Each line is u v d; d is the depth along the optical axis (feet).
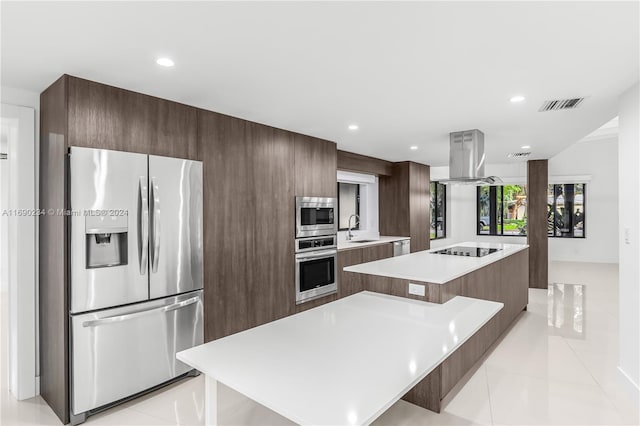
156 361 8.55
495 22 5.47
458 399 8.37
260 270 11.49
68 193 7.32
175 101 9.22
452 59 6.86
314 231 13.71
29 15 5.17
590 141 28.37
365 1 4.90
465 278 9.46
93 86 7.74
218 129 10.32
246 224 11.04
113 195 7.80
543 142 15.12
